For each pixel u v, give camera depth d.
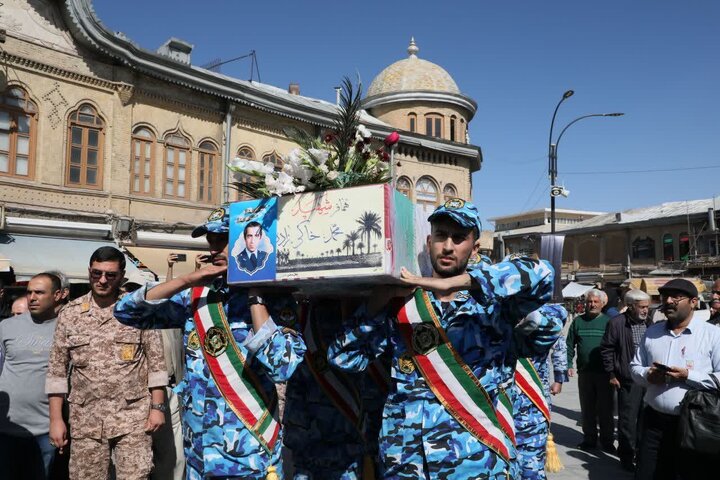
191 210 18.48
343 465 4.27
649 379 4.97
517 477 3.42
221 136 19.30
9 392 4.89
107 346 4.47
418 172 26.03
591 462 7.64
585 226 50.03
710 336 4.91
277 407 3.73
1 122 14.82
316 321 4.29
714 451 4.47
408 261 3.35
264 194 3.47
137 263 15.91
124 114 17.00
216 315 3.62
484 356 3.09
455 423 3.02
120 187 16.89
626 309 7.55
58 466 5.16
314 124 21.53
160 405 4.60
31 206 15.16
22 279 14.28
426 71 30.33
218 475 3.50
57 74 15.70
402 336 3.15
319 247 3.11
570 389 13.52
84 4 15.60
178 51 20.70
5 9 14.82
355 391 4.32
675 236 43.19
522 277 2.94
